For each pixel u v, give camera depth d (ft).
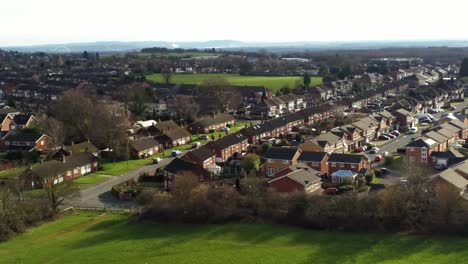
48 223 298.76
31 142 472.44
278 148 396.16
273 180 329.52
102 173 407.64
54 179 347.56
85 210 320.09
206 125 569.64
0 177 385.09
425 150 402.31
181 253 250.98
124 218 303.48
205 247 257.75
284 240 263.49
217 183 349.00
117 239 270.67
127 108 640.99
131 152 453.99
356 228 272.92
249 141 495.82
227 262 239.30
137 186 366.02
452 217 265.13
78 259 246.68
